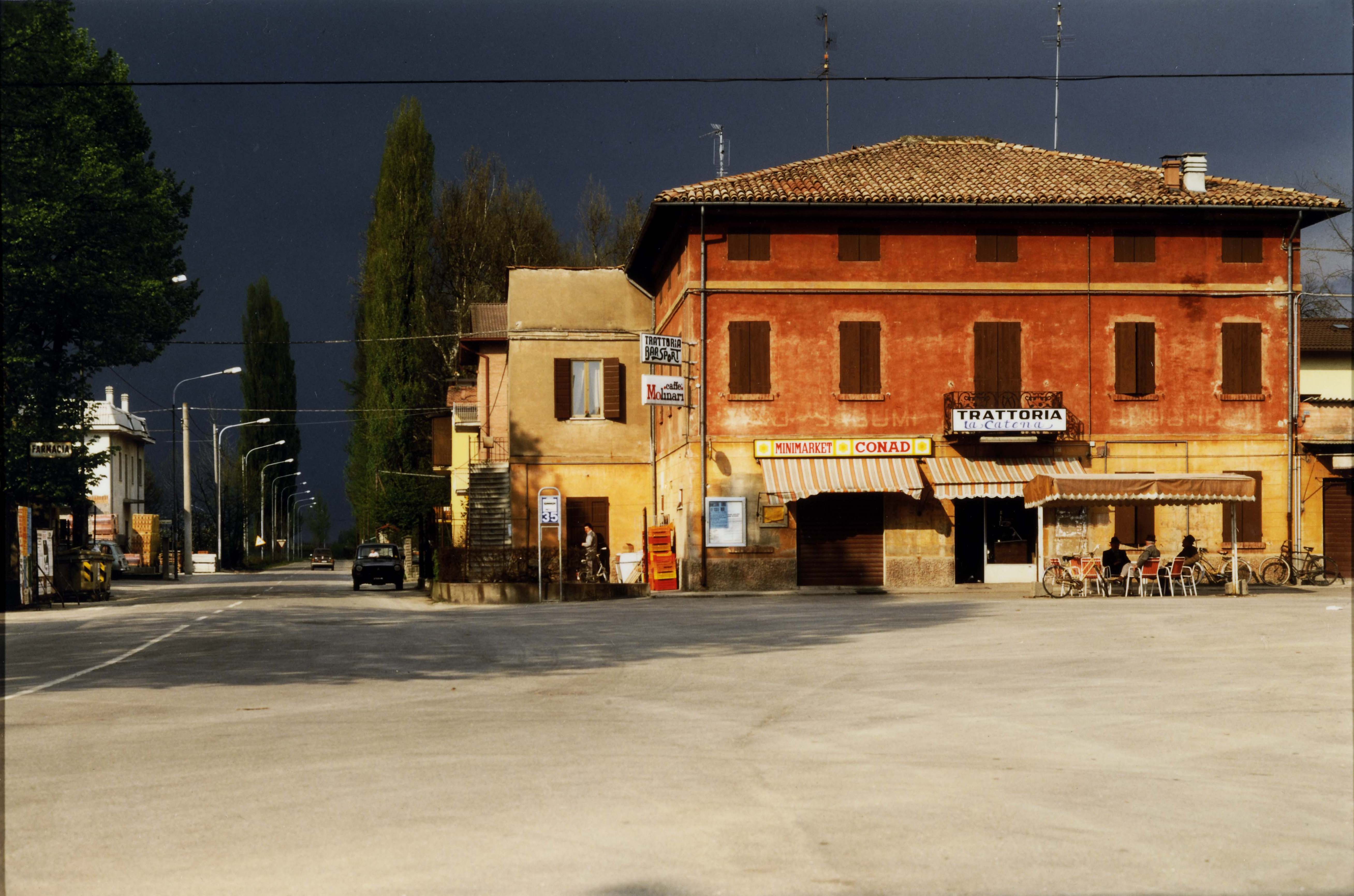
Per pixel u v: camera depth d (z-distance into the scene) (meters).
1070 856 6.40
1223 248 35.31
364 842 6.57
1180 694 12.66
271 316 88.06
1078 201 34.25
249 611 28.61
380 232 58.62
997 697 12.53
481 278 61.91
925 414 34.56
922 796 7.82
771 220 34.41
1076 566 30.14
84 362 36.00
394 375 57.91
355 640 19.88
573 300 39.88
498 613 26.98
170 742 9.86
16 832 6.83
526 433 39.44
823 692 13.10
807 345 34.38
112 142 37.56
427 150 59.16
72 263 32.28
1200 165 35.59
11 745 9.73
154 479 103.69
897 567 34.16
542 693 13.08
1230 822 7.25
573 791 7.89
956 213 34.59
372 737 10.09
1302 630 18.86
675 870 6.04
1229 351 35.19
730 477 34.00
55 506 36.38
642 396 39.88
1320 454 35.34
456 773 8.52
